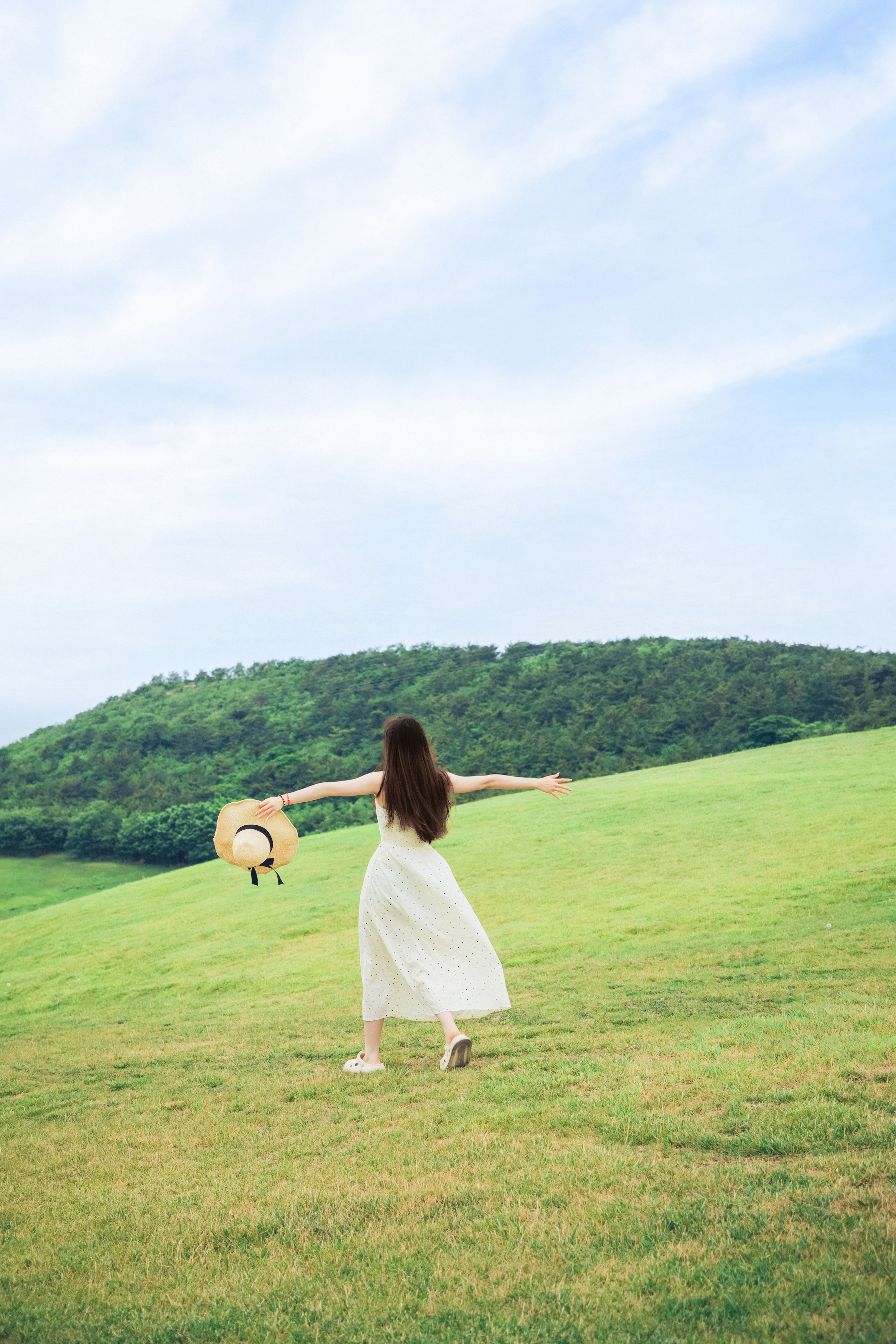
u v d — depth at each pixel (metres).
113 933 24.58
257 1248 3.61
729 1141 4.05
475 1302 2.98
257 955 18.81
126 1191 4.60
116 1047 9.87
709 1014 7.89
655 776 38.88
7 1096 7.79
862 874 16.98
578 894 19.91
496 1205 3.73
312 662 151.00
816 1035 5.98
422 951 6.00
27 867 84.69
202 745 114.38
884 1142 3.84
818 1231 3.13
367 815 76.12
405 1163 4.35
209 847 82.19
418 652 139.00
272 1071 7.28
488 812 34.34
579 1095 5.11
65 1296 3.34
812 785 28.84
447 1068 6.12
